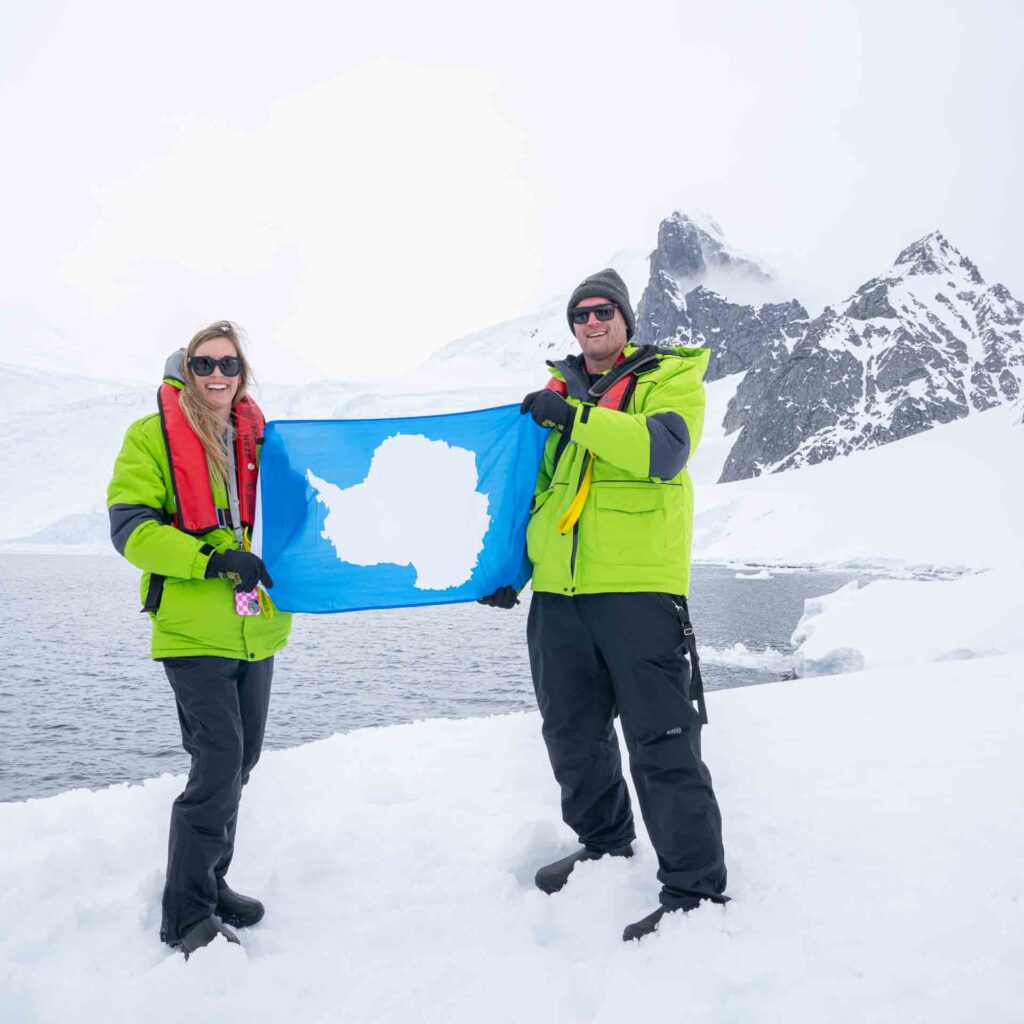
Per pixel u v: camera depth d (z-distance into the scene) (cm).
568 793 312
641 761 273
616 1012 211
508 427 318
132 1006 227
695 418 284
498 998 223
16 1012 225
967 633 1352
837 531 5297
